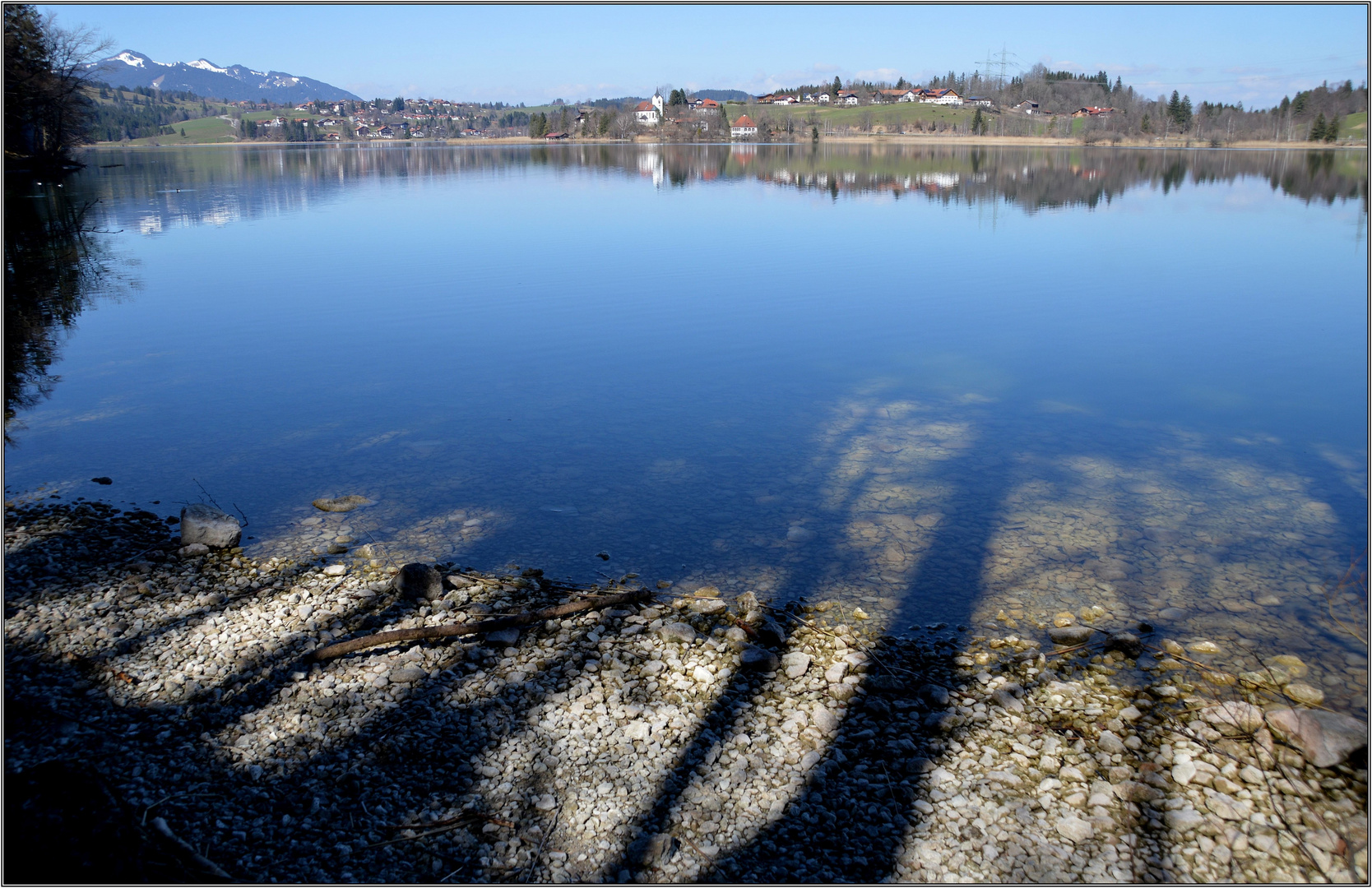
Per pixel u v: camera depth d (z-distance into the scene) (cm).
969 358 1420
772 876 430
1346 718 519
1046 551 794
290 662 612
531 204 4006
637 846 447
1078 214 3469
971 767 507
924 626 678
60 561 765
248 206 4012
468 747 523
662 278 2145
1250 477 950
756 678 600
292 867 427
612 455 1036
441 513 884
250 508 893
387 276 2192
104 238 2900
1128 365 1374
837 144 13912
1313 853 437
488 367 1404
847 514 878
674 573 764
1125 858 439
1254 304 1786
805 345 1520
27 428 1127
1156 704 564
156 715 551
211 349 1521
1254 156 8906
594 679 593
